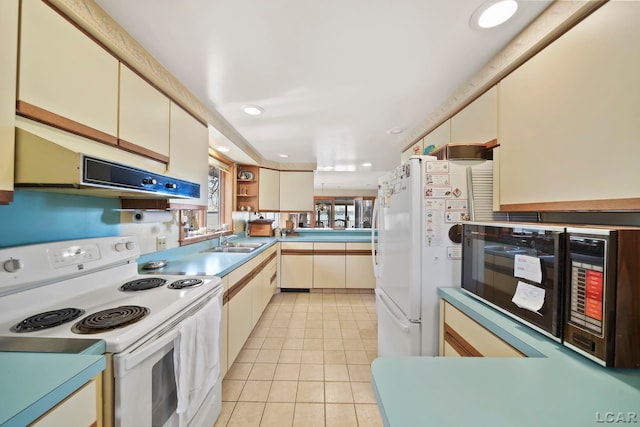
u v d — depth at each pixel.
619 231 0.67
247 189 3.90
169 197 1.52
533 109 1.15
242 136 2.83
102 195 1.37
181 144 1.70
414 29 1.20
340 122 2.38
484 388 0.59
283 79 1.63
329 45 1.31
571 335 0.76
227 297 1.76
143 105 1.34
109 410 0.77
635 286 0.67
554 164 1.05
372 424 1.47
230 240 3.48
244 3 1.04
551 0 1.02
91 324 0.85
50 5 0.89
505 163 1.32
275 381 1.85
